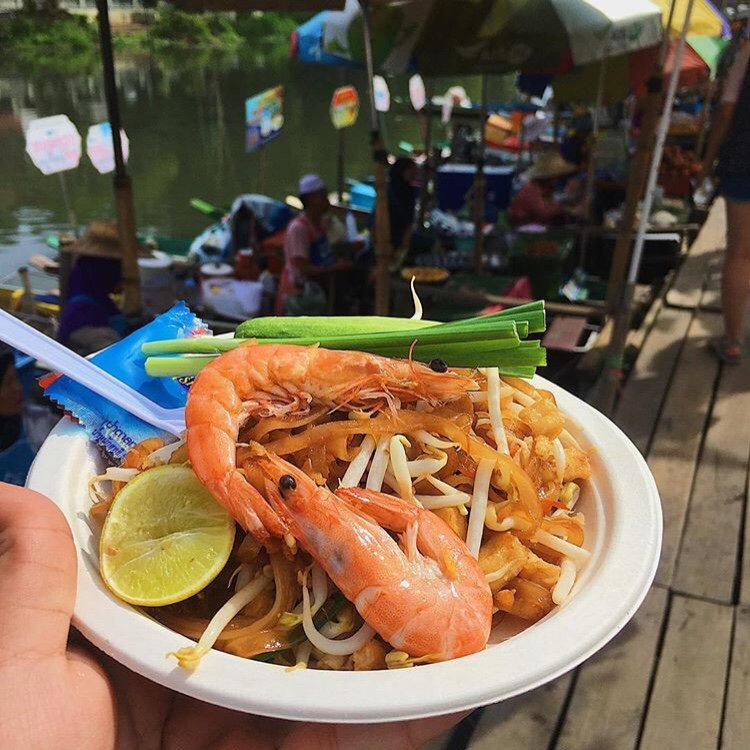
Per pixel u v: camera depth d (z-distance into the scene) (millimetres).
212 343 1394
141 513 1114
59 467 1222
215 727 1116
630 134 9438
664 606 2320
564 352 4559
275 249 6605
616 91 6039
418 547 1038
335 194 9875
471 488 1219
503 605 1084
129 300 3742
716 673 2098
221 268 6176
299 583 1099
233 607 1054
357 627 1070
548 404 1363
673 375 3766
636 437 3234
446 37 4281
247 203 7066
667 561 2496
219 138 14844
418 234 7137
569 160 8711
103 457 1333
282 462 1098
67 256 4902
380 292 4508
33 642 880
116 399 1334
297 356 1213
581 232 6652
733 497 2818
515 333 1236
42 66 14133
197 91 18672
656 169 3508
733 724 1951
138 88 18641
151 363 1390
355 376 1192
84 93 15078
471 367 1299
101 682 933
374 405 1205
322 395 1203
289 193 11734
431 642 958
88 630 921
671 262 6543
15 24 13719
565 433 1361
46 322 4816
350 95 7039
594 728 1953
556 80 6160
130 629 918
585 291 5918
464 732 1974
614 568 1052
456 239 7258
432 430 1196
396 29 4383
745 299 3748
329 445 1175
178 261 6543
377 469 1152
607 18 4039
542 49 4129
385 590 963
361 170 13094
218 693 842
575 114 9914
